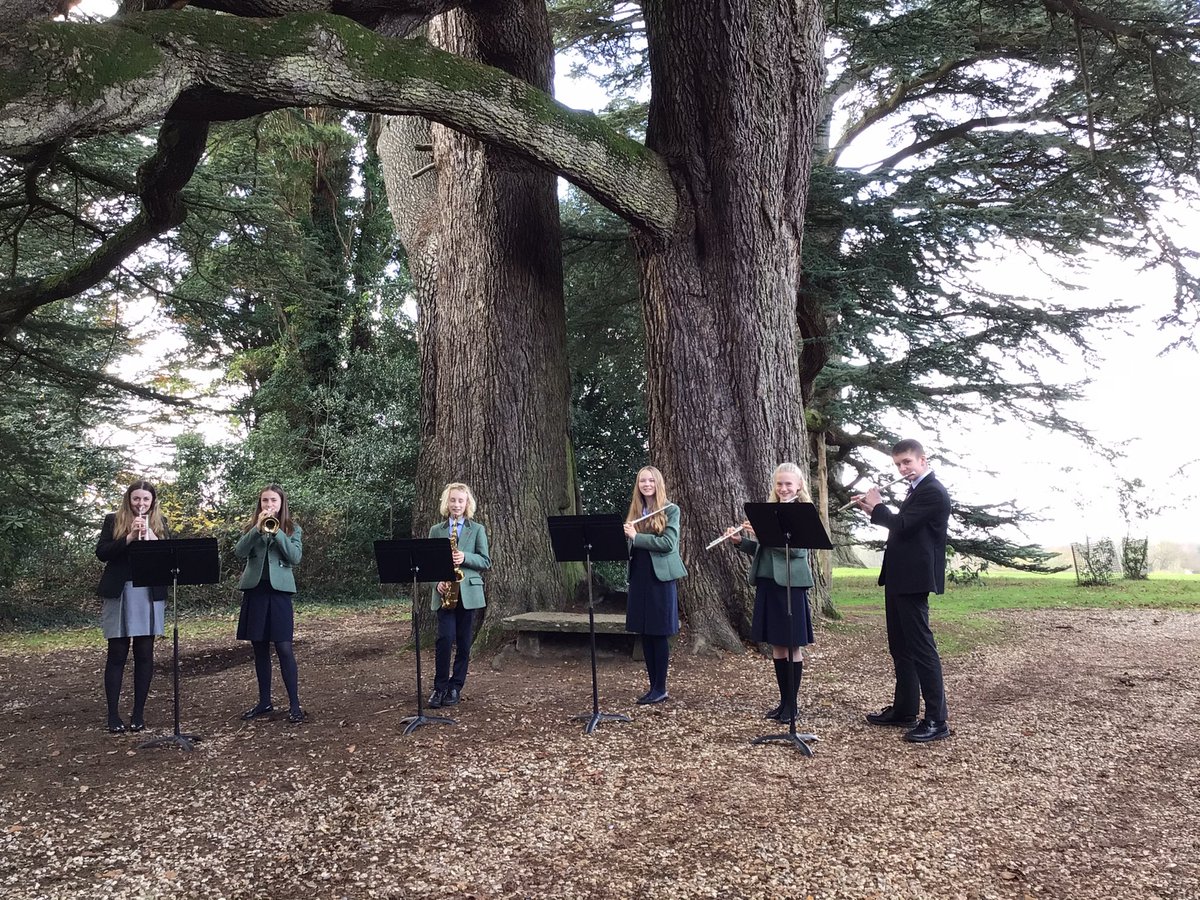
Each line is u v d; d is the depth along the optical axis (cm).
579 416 1644
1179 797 449
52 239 1319
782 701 605
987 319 1416
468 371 968
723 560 870
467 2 861
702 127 901
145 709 725
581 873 370
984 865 370
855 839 397
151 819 449
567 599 959
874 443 1675
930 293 1390
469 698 689
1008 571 2583
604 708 644
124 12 641
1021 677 765
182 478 1759
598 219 1526
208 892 364
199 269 1264
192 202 1123
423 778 491
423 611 988
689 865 374
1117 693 692
